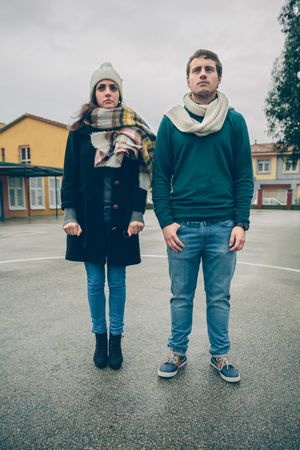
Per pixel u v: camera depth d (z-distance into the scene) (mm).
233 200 2254
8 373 2299
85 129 2297
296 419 1821
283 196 37125
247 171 2236
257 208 33375
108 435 1709
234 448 1621
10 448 1614
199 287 4559
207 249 2242
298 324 3195
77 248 2332
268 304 3812
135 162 2330
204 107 2152
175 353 2346
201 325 3170
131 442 1663
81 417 1842
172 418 1837
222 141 2156
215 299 2268
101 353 2393
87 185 2289
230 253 2225
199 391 2086
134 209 2311
